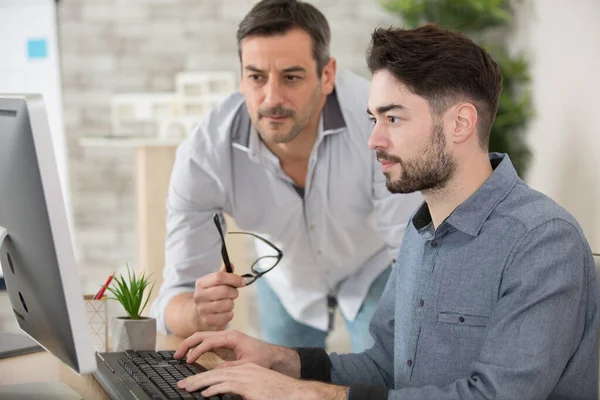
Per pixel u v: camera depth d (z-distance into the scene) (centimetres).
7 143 114
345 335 462
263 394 121
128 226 507
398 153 131
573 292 120
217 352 160
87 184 504
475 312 130
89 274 506
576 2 356
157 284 330
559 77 380
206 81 468
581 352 126
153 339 159
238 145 212
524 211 128
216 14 501
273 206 223
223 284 171
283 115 193
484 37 481
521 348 118
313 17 195
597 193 321
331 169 218
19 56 346
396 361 146
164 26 500
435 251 137
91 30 497
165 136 445
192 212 212
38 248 111
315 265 240
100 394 129
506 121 423
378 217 224
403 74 128
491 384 118
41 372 144
